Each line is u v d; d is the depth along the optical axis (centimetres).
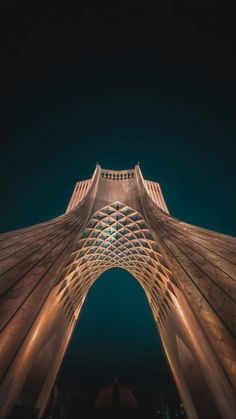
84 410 3206
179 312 1562
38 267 1212
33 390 1470
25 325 885
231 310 928
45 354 1548
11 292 1003
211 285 1102
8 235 1541
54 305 1485
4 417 912
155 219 1975
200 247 1455
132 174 2898
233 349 805
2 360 759
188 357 1564
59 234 1608
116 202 2394
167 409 3366
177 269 1311
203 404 1435
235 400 791
